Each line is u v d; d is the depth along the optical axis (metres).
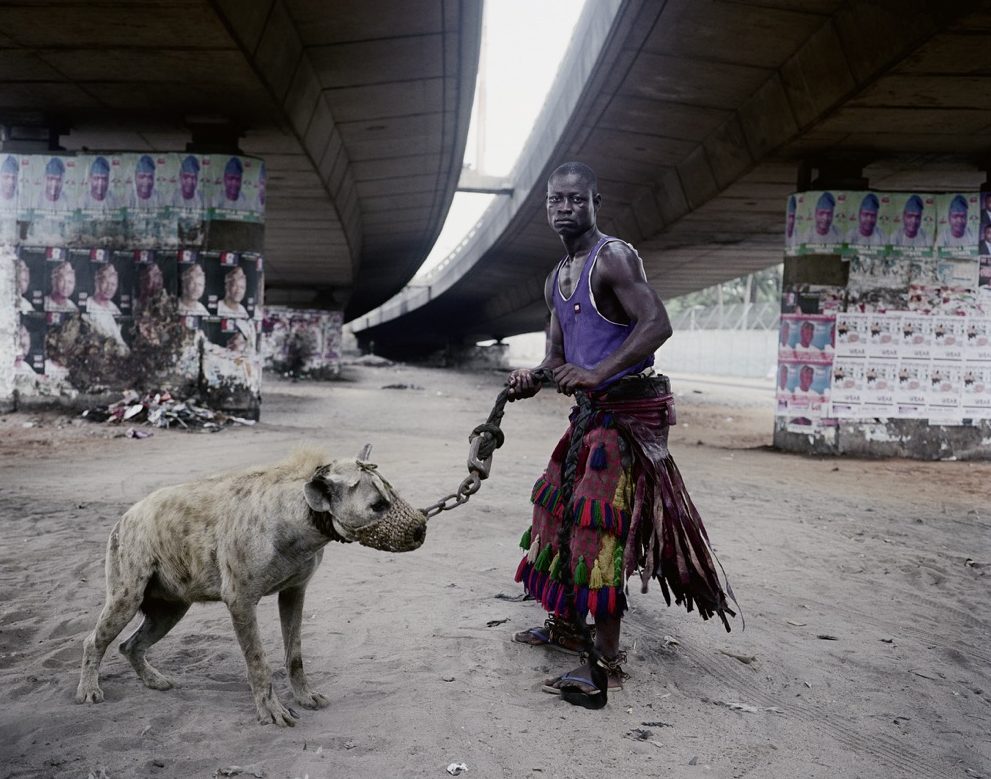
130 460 10.85
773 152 15.65
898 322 15.07
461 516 7.63
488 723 3.44
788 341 15.29
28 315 15.27
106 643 3.53
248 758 3.07
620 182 23.48
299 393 26.69
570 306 4.06
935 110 12.96
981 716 3.91
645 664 4.23
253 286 15.41
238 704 3.56
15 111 14.94
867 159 15.65
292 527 3.20
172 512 3.37
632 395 3.85
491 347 72.88
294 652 3.54
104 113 15.01
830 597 5.75
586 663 3.84
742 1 11.40
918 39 10.35
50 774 2.91
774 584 5.98
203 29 10.95
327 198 22.08
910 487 11.48
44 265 15.25
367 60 14.79
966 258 15.03
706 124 17.33
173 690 3.70
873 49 11.30
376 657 4.14
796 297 15.23
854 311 15.03
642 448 3.78
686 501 3.94
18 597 5.04
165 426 14.21
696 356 65.75
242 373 15.39
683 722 3.58
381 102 17.23
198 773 2.95
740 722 3.63
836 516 8.88
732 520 8.27
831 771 3.25
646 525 3.78
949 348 15.07
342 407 21.64
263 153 17.59
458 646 4.31
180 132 16.31
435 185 26.08
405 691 3.71
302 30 13.34
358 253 35.59
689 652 4.46
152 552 3.39
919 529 8.39
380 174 23.97
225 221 15.12
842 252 15.02
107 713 3.42
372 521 3.09
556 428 17.75
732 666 4.31
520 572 4.15
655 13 11.98
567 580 3.80
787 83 13.91
